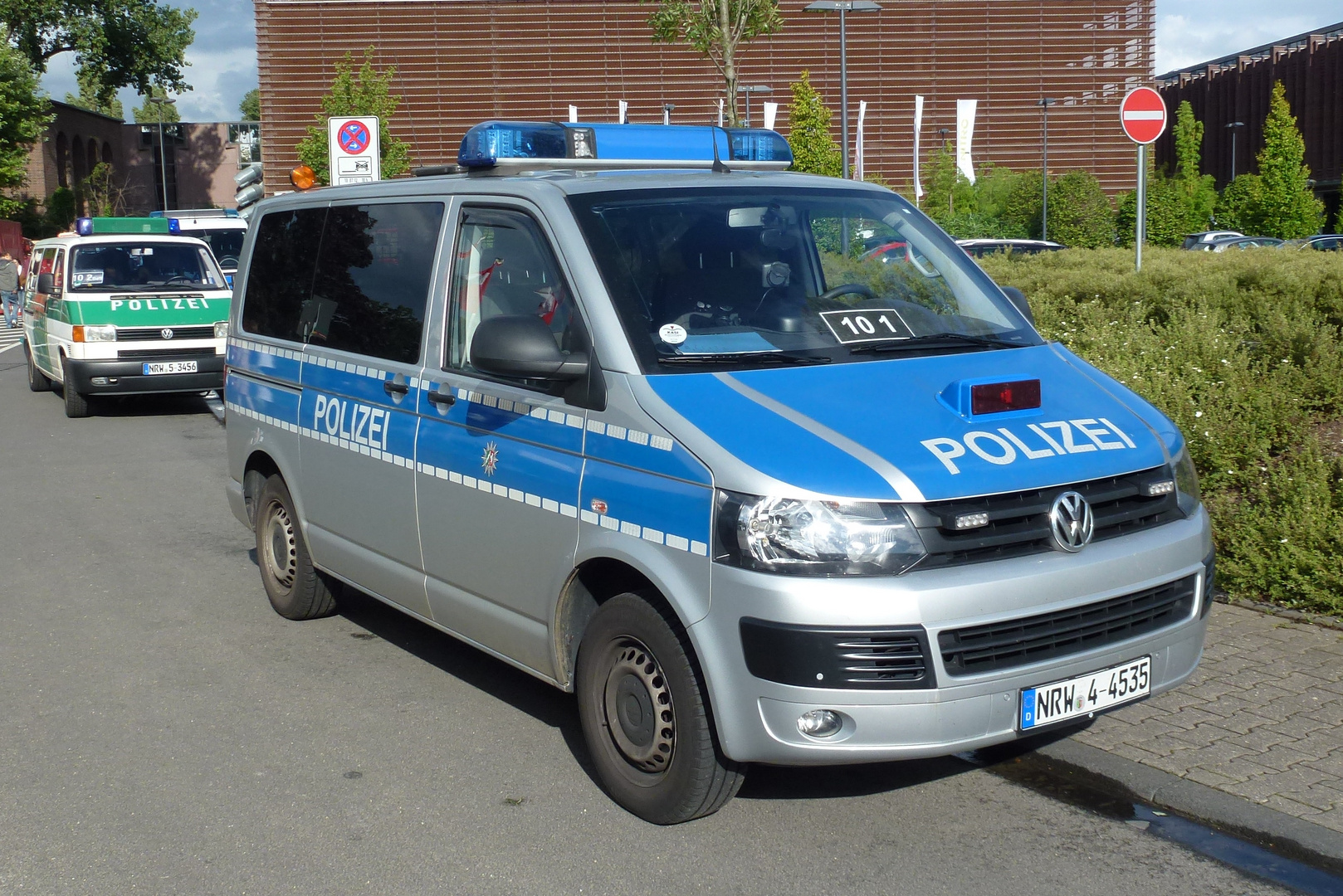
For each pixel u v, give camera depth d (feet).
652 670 13.01
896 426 12.21
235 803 14.17
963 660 11.46
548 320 14.01
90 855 12.98
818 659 11.21
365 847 13.06
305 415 18.92
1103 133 145.59
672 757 12.86
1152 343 27.84
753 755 11.82
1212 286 31.60
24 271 60.80
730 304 13.92
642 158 17.21
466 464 15.05
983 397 12.57
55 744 16.01
